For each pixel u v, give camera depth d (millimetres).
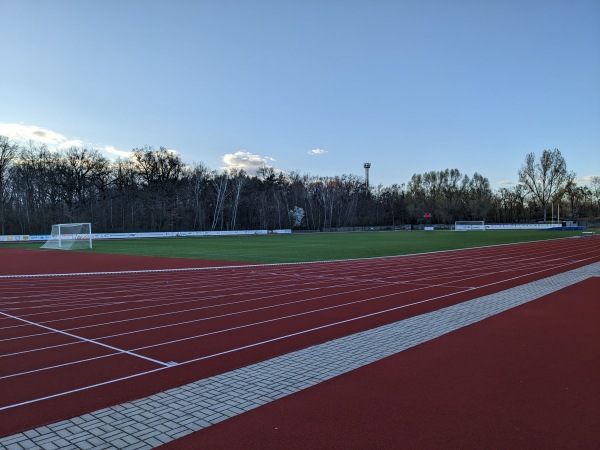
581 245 38969
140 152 88688
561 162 99125
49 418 4930
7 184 71250
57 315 10758
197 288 15086
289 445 4242
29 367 6797
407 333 8641
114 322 9922
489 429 4527
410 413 4938
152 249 38812
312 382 5965
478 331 8750
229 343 8086
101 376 6344
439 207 113625
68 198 79062
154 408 5156
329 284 15766
